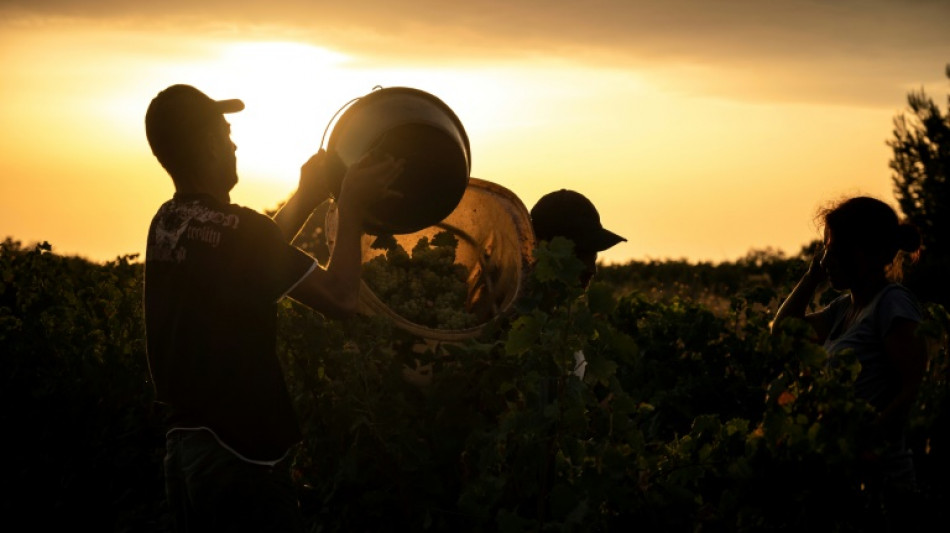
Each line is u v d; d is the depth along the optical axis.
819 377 2.83
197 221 2.78
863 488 2.75
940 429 2.78
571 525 2.82
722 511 2.86
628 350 2.95
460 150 3.01
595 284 2.95
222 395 2.71
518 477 3.06
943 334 3.21
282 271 2.72
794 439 2.71
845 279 3.48
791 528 2.75
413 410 3.30
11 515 4.45
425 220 3.09
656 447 3.96
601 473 2.93
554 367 3.05
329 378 3.47
